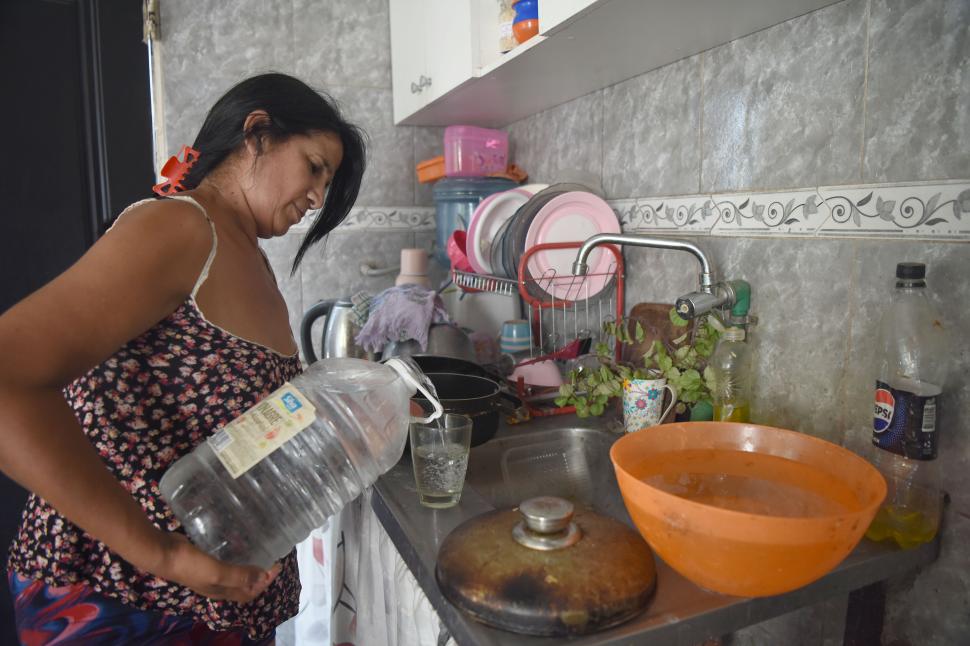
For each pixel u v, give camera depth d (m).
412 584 0.92
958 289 0.81
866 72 0.91
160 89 1.97
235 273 0.81
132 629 0.85
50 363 0.58
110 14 1.96
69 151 1.98
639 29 1.08
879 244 0.91
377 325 1.57
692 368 1.13
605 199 1.59
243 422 0.73
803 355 1.05
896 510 0.79
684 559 0.65
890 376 0.85
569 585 0.66
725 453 0.83
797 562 0.60
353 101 2.13
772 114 1.08
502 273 1.63
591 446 1.26
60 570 0.77
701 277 1.07
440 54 1.65
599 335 1.62
